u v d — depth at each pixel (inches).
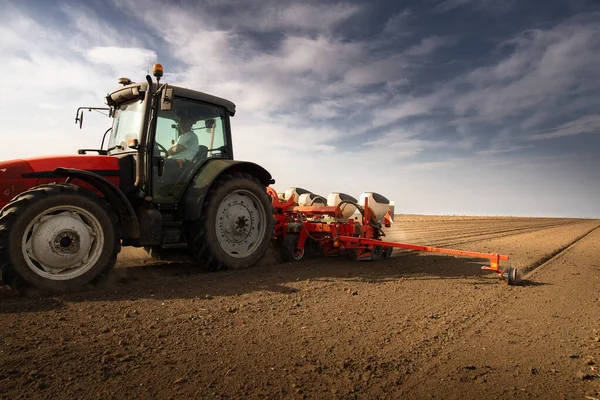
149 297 156.4
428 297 174.4
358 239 252.5
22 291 153.3
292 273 219.1
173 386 85.0
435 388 89.0
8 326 117.7
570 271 255.9
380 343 115.3
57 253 161.8
